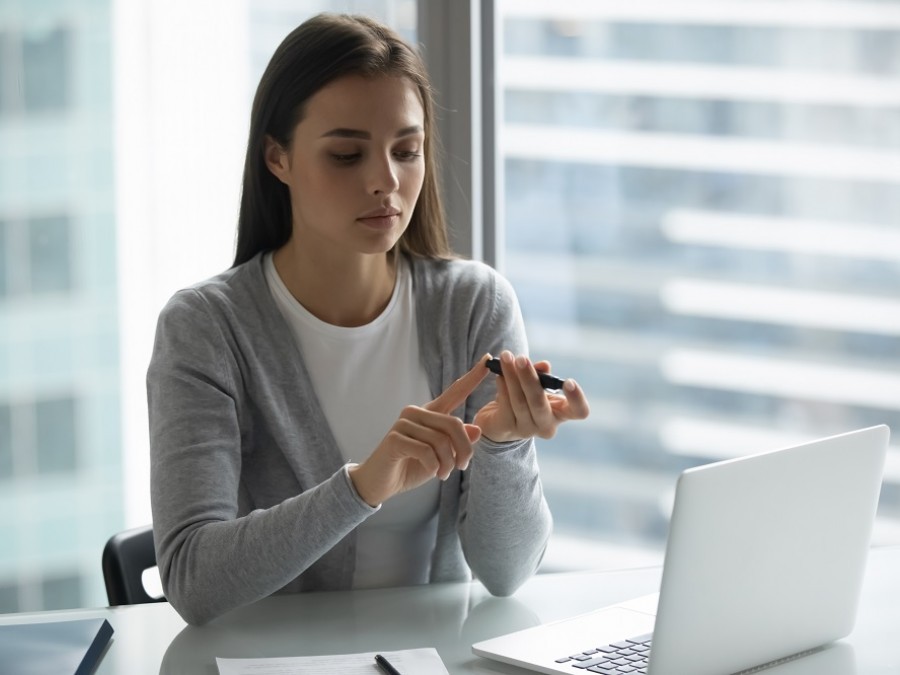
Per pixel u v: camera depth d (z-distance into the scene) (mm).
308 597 1607
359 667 1335
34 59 2434
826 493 1319
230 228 2539
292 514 1462
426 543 1787
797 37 2572
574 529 2773
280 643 1433
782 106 2594
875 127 2588
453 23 2371
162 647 1423
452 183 2412
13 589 2535
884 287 2631
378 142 1619
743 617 1280
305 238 1729
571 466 2756
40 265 2477
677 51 2588
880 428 1372
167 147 2502
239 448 1660
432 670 1315
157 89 2486
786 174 2615
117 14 2453
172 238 2525
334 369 1750
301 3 2496
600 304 2676
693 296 2672
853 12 2561
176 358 1657
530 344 2686
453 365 1799
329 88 1617
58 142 2455
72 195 2473
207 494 1567
